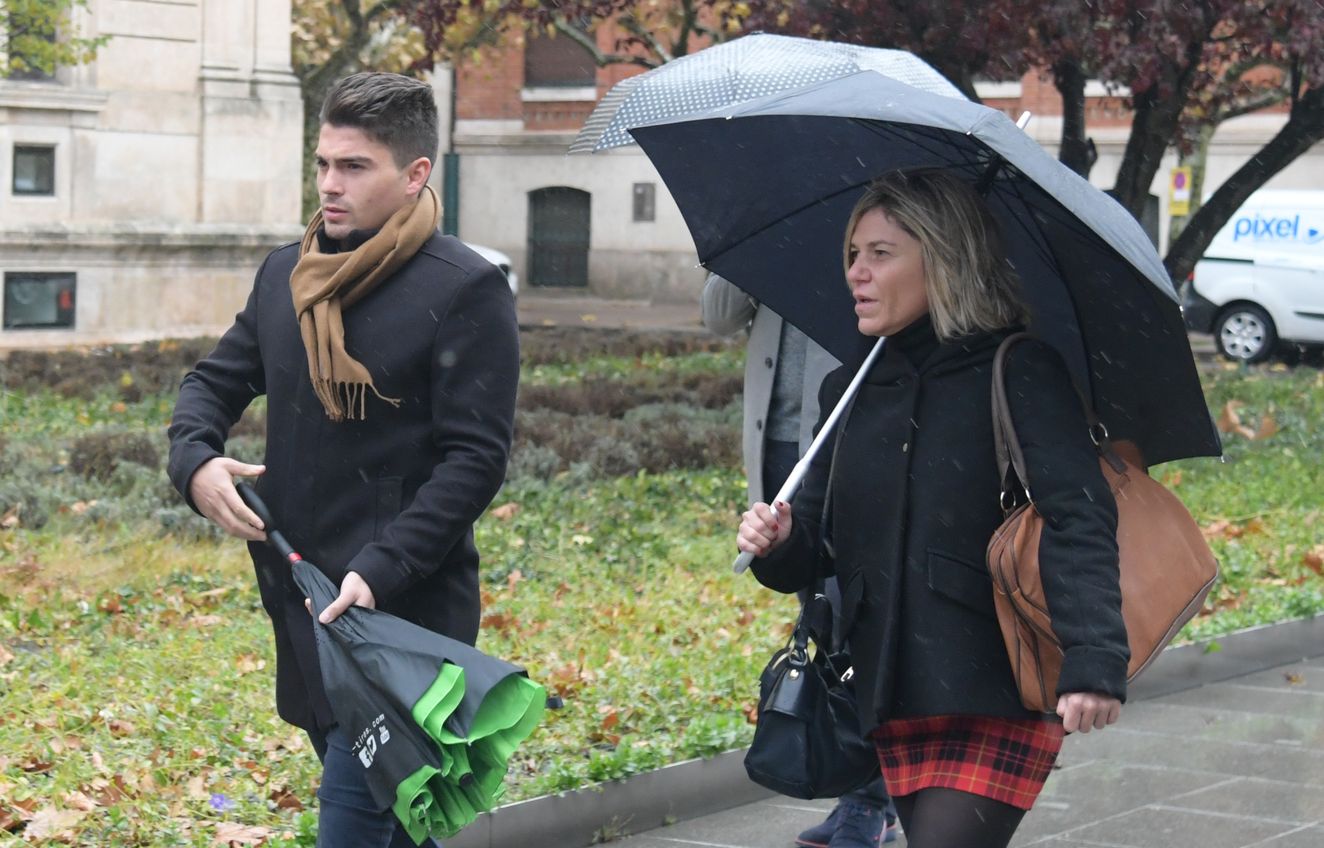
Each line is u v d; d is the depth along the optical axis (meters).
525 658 7.18
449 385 3.55
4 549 8.89
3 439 11.72
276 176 20.69
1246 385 18.48
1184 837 5.64
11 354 16.38
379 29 22.78
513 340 3.63
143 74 19.53
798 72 4.13
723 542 10.07
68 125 18.88
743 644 7.50
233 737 5.85
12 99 18.27
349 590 3.41
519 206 36.09
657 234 34.62
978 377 3.35
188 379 3.85
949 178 3.42
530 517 10.12
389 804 3.25
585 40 20.75
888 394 3.45
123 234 19.05
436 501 3.49
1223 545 9.76
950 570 3.30
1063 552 3.15
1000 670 3.28
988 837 3.28
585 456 11.84
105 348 17.73
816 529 3.67
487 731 3.25
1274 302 23.47
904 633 3.35
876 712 3.36
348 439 3.59
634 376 16.92
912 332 3.44
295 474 3.63
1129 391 3.51
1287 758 6.62
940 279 3.33
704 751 5.88
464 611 3.71
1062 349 3.59
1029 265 3.59
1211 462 13.11
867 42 11.47
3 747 5.58
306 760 5.66
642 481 11.35
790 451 5.41
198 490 3.62
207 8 20.02
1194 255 14.10
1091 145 13.38
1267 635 8.17
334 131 3.56
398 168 3.58
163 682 6.57
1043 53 11.52
